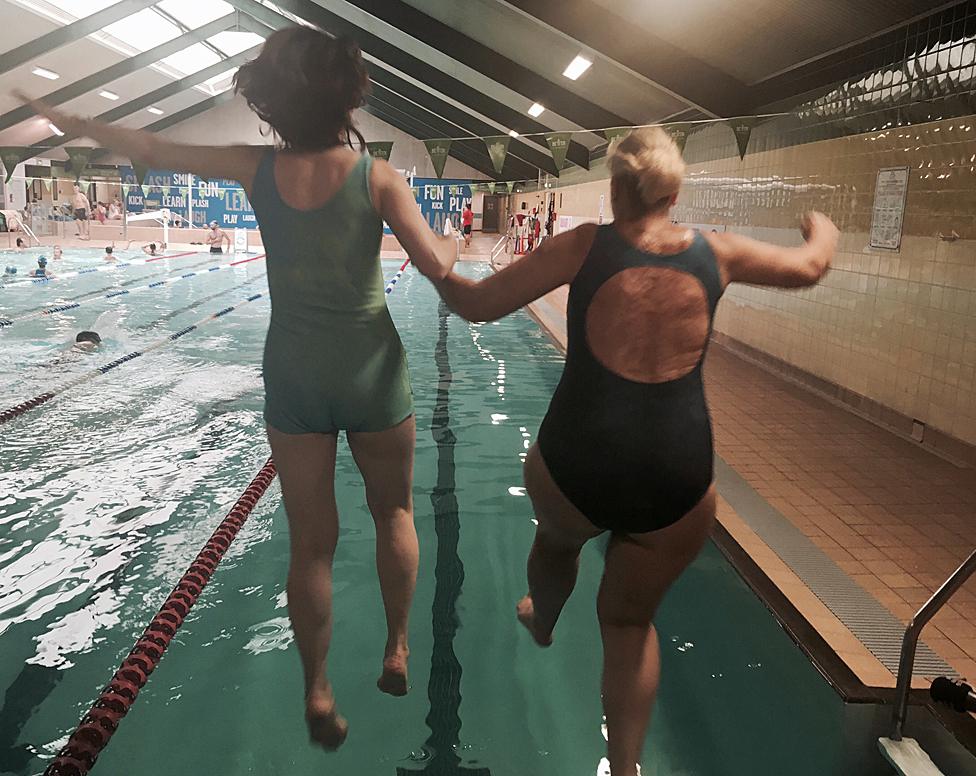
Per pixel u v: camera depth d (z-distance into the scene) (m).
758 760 1.76
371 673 2.08
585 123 9.73
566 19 6.38
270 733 1.82
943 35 4.12
